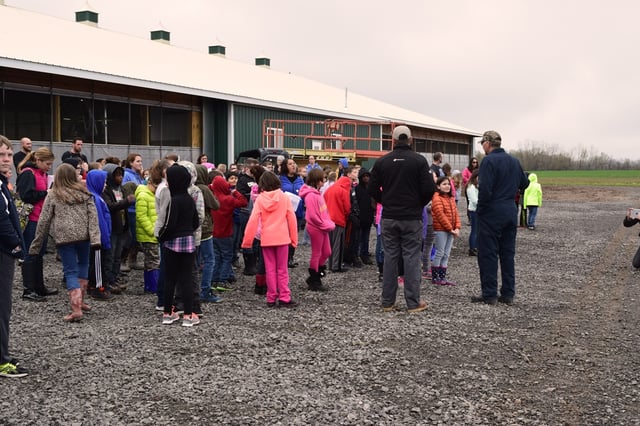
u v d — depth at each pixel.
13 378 5.20
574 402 4.84
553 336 6.69
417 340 6.44
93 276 8.16
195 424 4.35
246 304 8.10
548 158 97.25
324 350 6.04
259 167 10.40
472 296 8.71
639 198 35.41
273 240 7.77
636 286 9.68
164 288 7.54
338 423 4.40
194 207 6.95
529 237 16.61
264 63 42.47
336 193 10.59
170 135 20.58
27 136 15.59
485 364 5.72
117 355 5.83
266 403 4.73
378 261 9.94
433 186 7.54
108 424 4.34
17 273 9.85
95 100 17.62
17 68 14.80
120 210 8.63
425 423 4.41
